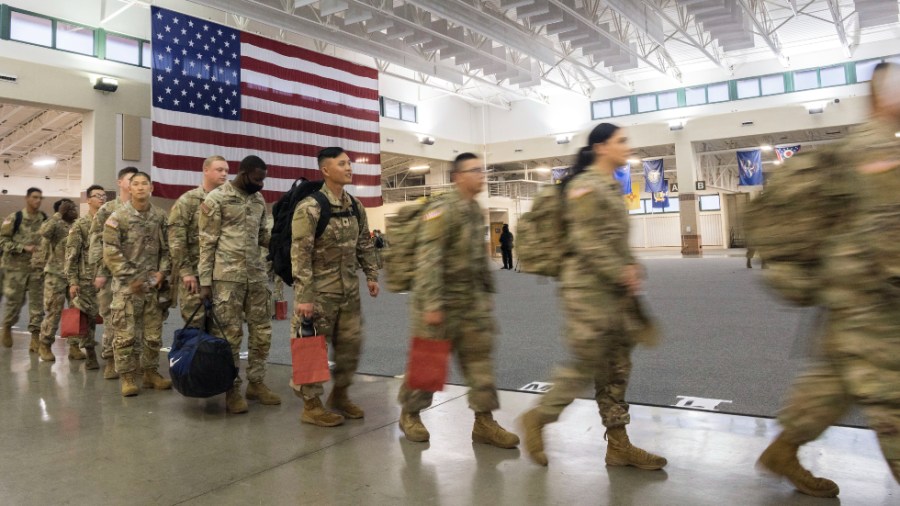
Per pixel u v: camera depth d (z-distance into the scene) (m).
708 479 2.24
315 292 3.12
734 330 5.68
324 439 2.91
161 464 2.61
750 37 16.47
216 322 3.47
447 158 24.41
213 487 2.33
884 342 1.58
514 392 3.67
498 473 2.38
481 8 14.18
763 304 7.61
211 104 13.48
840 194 1.64
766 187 1.82
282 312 7.76
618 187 2.25
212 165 3.86
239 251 3.53
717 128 21.56
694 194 22.23
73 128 21.94
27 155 25.45
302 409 3.51
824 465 2.32
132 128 14.05
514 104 25.42
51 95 12.74
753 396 3.36
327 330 3.19
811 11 17.06
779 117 20.50
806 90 20.08
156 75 12.63
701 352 4.67
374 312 8.58
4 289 5.89
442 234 2.57
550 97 24.66
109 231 3.99
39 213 6.04
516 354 4.91
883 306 1.59
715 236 32.91
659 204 23.48
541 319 7.18
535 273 2.41
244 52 14.22
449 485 2.28
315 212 3.06
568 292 2.22
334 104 16.17
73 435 3.05
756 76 20.88
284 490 2.28
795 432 1.92
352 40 15.58
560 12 14.45
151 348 4.17
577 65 18.88
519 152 25.33
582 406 3.30
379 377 4.28
